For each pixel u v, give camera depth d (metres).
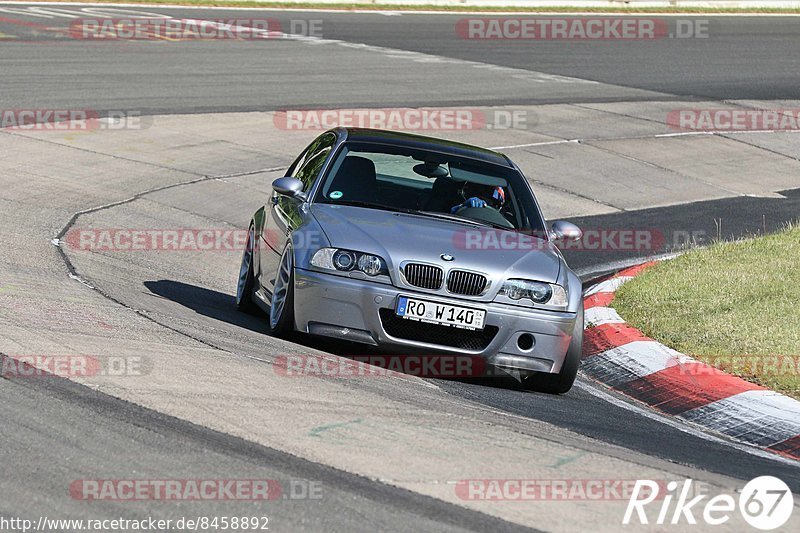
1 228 29.55
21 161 38.56
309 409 16.27
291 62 65.44
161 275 27.91
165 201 36.78
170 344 19.11
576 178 47.06
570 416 19.09
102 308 21.45
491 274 20.09
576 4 105.75
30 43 62.84
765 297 27.67
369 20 88.62
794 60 84.62
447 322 19.77
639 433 18.52
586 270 34.31
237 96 54.38
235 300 27.02
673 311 26.91
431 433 15.89
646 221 41.72
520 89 64.44
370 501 12.94
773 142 57.44
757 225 42.19
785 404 20.69
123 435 14.26
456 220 22.27
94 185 37.06
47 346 17.84
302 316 20.19
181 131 46.34
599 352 24.59
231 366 18.11
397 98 57.97
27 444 13.61
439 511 12.86
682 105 64.50
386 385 18.61
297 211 22.19
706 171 50.88
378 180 22.98
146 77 56.53
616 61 78.06
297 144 46.69
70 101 49.16
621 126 57.50
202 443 14.29
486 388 20.42
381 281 19.83
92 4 83.00
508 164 24.77
